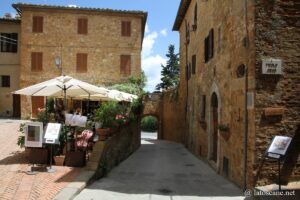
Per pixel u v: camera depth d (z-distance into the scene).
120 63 29.75
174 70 59.34
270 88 8.74
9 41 31.09
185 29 24.98
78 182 8.80
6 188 8.03
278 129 8.73
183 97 25.97
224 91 11.73
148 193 8.99
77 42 29.47
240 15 9.87
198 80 18.27
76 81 11.85
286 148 7.71
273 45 8.78
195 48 19.70
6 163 10.74
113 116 12.56
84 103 24.41
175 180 10.98
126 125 16.62
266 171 8.66
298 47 8.83
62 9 29.23
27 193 7.67
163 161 16.08
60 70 29.23
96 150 10.79
